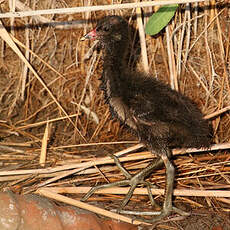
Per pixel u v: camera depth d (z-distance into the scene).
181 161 6.06
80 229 4.94
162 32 6.22
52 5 6.19
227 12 6.11
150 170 5.60
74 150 6.58
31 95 6.68
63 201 5.32
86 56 6.40
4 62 6.49
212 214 5.43
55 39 6.38
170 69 6.10
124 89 5.38
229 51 6.20
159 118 5.20
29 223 4.67
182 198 5.66
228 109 5.93
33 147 6.49
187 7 5.93
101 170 5.98
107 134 6.75
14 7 5.78
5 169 5.88
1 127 6.69
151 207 5.59
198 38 6.16
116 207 5.53
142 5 4.67
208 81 6.36
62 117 6.30
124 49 5.69
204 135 5.30
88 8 4.59
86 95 6.68
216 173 5.84
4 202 4.67
